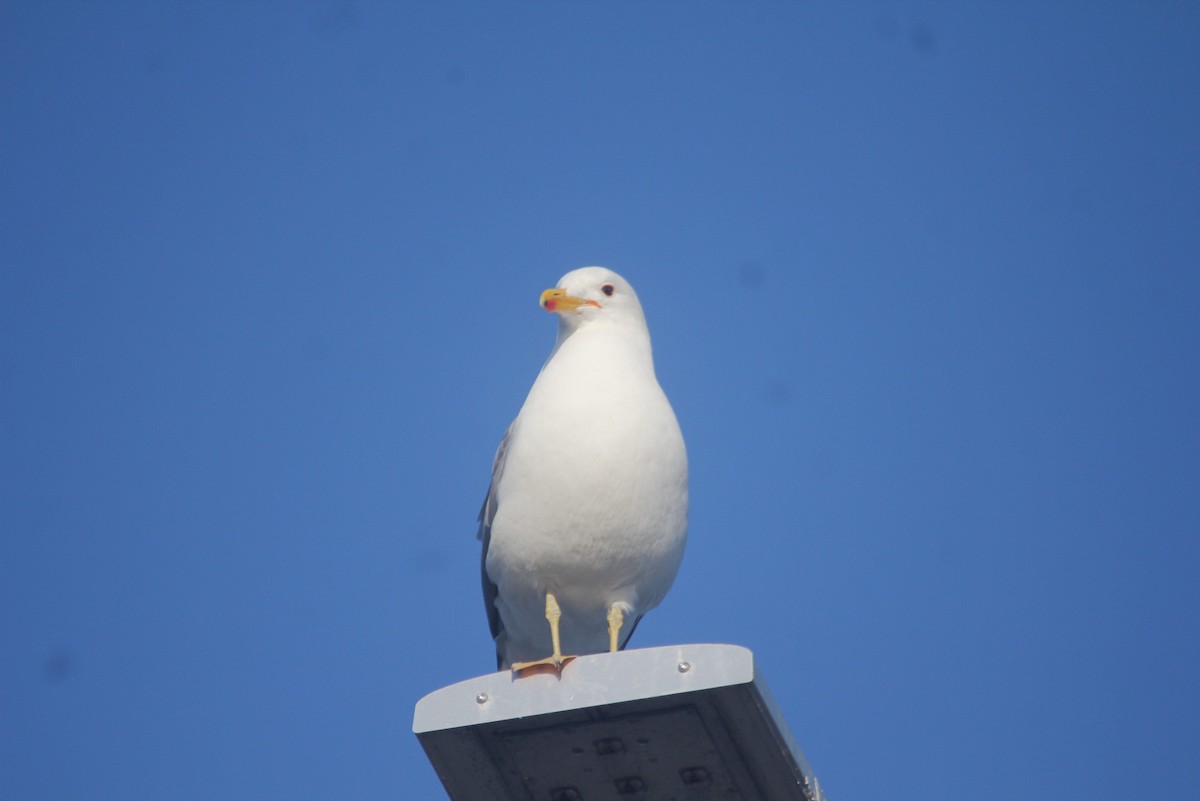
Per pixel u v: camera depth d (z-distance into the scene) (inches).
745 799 403.2
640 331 566.3
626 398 518.6
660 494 512.1
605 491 505.0
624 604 524.7
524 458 515.5
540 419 518.0
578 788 406.9
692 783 400.8
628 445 508.4
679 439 526.6
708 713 377.4
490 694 388.5
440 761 400.5
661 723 382.0
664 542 518.0
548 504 508.4
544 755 397.1
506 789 408.8
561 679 384.2
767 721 374.6
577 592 524.7
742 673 366.0
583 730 387.5
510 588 532.4
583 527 506.9
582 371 527.2
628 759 396.2
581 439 508.4
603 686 378.3
